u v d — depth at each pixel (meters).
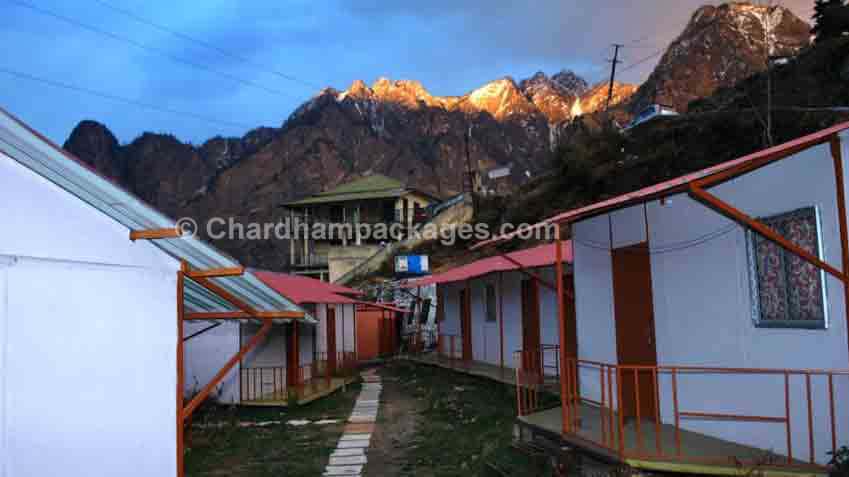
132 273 4.95
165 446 5.21
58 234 4.39
